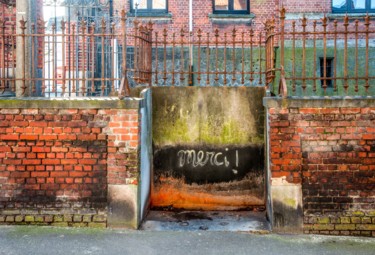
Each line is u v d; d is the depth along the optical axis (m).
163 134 6.69
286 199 5.26
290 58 10.90
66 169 5.33
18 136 5.31
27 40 6.96
